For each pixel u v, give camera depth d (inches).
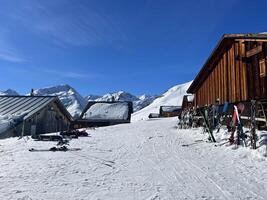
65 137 766.5
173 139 730.2
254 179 343.3
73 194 281.7
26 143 654.5
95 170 386.0
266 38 607.5
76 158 464.1
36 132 1201.4
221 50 839.7
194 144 627.8
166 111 3080.7
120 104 2150.6
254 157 444.8
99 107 2145.7
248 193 292.7
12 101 1331.2
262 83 636.1
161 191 297.1
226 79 807.7
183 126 1085.1
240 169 390.6
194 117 1019.3
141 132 936.9
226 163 430.3
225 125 777.6
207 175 363.9
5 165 401.4
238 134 545.6
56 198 268.2
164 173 374.0
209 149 554.3
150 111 4630.9
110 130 1047.0
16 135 1083.3
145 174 368.5
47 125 1295.5
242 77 719.7
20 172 361.7
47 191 288.8
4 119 1102.4
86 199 268.2
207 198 276.2
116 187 309.4
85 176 353.4
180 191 297.9
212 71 920.3
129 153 528.7
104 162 439.8
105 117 2036.2
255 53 659.4
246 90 697.6
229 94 786.2
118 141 706.8
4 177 336.5
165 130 1004.6
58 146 597.9
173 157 486.0
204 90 997.2
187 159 467.2
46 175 350.6
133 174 367.9
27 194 276.7
